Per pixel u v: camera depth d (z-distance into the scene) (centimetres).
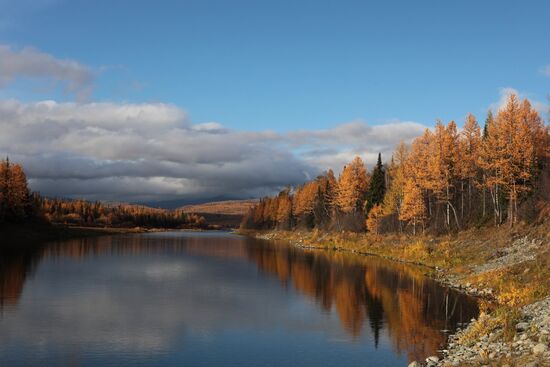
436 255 5447
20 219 9669
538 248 3962
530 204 5181
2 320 2581
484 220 6075
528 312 2220
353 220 9638
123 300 3241
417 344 2189
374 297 3409
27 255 6250
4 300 3136
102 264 5456
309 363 1947
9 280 4006
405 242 6825
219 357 2016
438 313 2834
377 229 8212
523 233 4759
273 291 3700
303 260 6212
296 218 14975
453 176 6650
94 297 3319
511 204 5319
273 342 2245
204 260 6216
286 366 1905
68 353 2028
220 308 3031
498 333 1897
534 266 3397
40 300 3162
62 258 6028
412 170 7344
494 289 3278
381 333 2403
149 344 2191
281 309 3006
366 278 4400
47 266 5106
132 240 11194
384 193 9212
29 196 10488
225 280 4303
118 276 4438
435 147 6556
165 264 5628
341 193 9906
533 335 1695
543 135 6059
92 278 4256
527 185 5622
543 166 5766
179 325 2561
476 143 6800
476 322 2275
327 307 3075
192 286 3922
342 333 2414
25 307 2931
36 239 9094
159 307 3034
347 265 5538
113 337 2295
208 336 2347
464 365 1577
